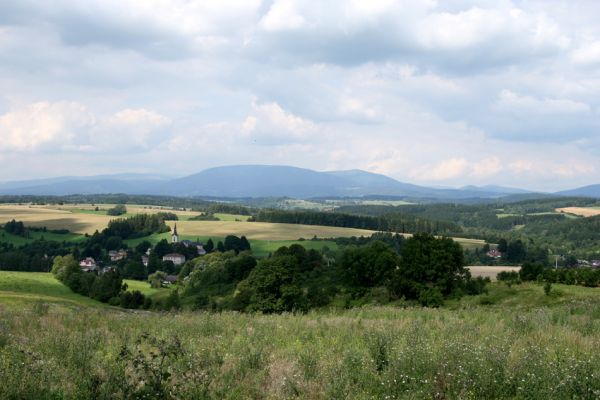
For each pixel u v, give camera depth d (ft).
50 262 415.44
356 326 56.59
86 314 67.77
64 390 27.71
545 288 164.35
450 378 29.22
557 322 58.90
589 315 69.41
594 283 179.11
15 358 32.27
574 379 27.81
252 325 58.65
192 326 55.72
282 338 47.91
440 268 200.95
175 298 262.26
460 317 73.61
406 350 35.01
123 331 50.55
